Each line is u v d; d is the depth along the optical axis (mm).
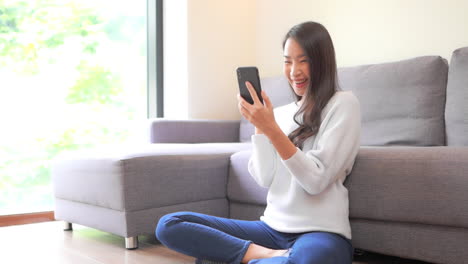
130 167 2070
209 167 2289
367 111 2525
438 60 2379
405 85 2432
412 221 1672
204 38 3449
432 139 2318
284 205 1555
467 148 1658
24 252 2148
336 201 1522
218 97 3533
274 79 3166
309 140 1550
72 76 3314
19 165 3086
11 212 2949
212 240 1505
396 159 1694
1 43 3066
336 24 3121
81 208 2404
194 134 3068
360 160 1776
